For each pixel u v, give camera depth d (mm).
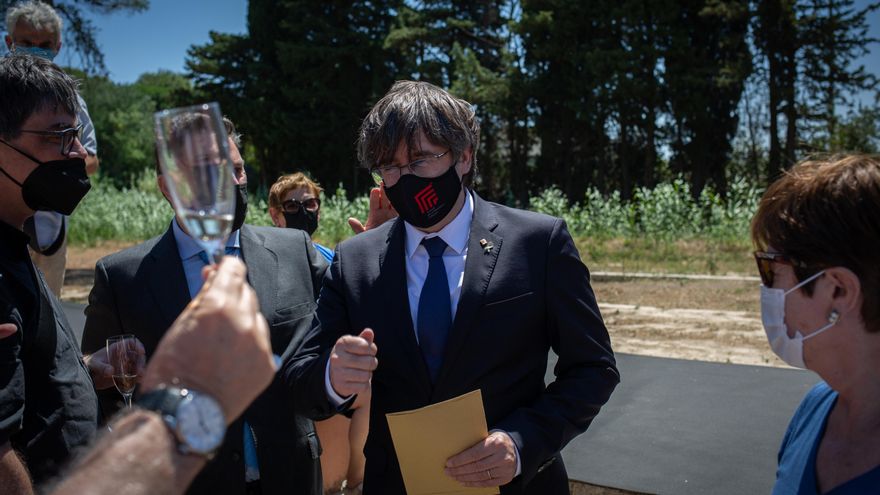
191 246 2164
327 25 33719
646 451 3111
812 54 25891
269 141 36094
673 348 6379
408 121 1736
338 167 36250
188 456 864
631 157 31219
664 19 26734
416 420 1657
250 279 2160
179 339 886
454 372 1774
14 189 1758
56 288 3719
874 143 25688
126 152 51625
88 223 18703
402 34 31531
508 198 31141
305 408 1775
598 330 1840
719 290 10031
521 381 1819
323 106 35781
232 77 37625
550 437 1697
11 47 3912
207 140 920
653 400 3820
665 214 14008
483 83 30391
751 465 2932
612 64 26359
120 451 840
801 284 1233
